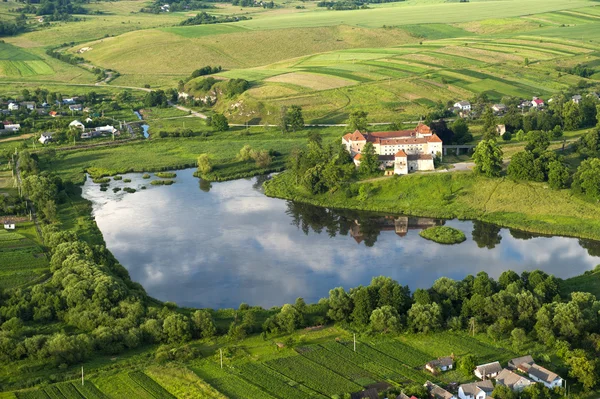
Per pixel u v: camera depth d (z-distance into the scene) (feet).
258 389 617.62
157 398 606.14
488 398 589.32
